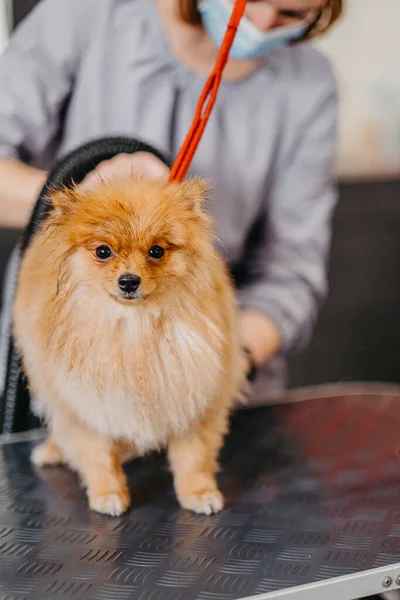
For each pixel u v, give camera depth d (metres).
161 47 1.80
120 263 0.97
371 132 3.17
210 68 1.80
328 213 2.00
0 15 2.29
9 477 1.26
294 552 0.99
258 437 1.46
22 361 1.18
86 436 1.11
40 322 1.04
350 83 3.07
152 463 1.32
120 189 1.04
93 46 1.81
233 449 1.40
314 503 1.16
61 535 1.04
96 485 1.13
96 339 1.00
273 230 1.96
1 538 1.04
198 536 1.04
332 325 3.18
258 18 1.48
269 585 0.91
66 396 1.03
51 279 1.03
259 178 1.89
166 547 1.01
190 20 1.61
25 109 1.78
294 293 1.87
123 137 1.29
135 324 0.99
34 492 1.20
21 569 0.95
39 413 1.31
